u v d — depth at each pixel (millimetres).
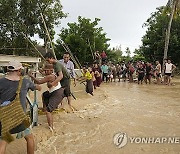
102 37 38312
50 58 6824
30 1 28906
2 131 4055
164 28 31016
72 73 10078
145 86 17484
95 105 9836
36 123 6809
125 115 8133
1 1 28453
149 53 33094
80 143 5703
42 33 29922
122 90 14898
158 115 8164
